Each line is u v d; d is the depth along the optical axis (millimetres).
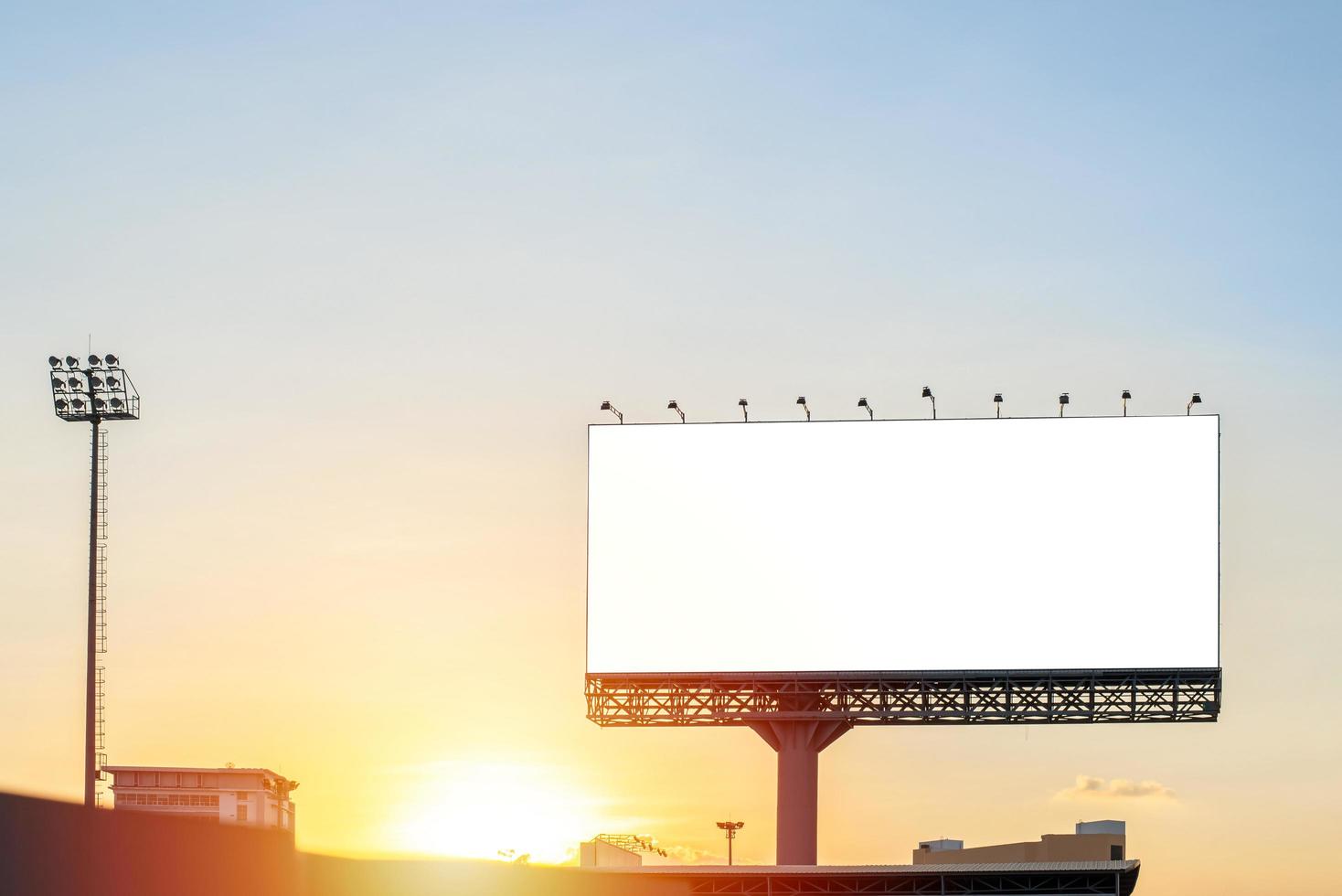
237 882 28062
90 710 77188
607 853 72438
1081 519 74062
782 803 72625
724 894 67375
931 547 74375
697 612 74562
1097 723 72875
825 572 74438
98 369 80250
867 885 68125
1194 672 72812
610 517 75438
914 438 75000
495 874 38812
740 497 75188
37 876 23297
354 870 32594
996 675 73312
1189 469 74188
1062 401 74875
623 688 74375
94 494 79000
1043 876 67688
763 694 73812
